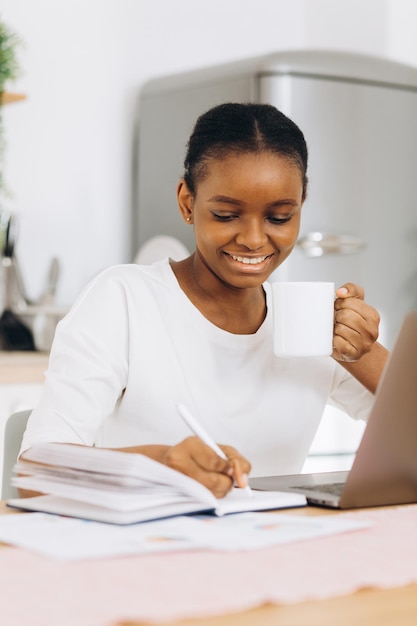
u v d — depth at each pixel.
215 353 1.66
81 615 0.79
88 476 1.18
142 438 1.65
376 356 1.72
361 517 1.21
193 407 1.65
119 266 1.73
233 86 3.29
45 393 1.53
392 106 3.49
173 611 0.80
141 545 1.01
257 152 1.46
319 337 1.45
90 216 3.61
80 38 3.57
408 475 1.32
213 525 1.12
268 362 1.69
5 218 3.41
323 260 3.34
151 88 3.57
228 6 3.87
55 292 3.48
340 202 3.38
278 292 1.45
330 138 3.34
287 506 1.27
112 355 1.60
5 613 0.79
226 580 0.89
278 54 3.26
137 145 3.70
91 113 3.60
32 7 3.48
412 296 3.57
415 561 0.98
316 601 0.85
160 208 3.52
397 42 4.14
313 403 1.74
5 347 3.22
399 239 3.53
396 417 1.27
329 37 4.05
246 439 1.67
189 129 3.41
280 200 1.48
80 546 1.00
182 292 1.68
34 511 1.25
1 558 0.97
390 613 0.82
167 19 3.75
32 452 1.25
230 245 1.51
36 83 3.49
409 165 3.55
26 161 3.48
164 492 1.18
